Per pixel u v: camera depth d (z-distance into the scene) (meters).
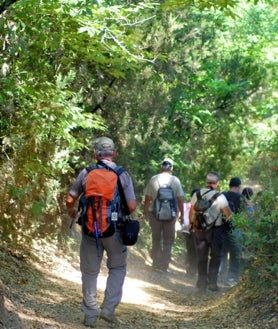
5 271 8.38
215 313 8.16
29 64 9.05
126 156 13.71
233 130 18.91
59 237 11.35
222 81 18.05
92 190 7.04
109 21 8.55
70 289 8.83
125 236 7.10
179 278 13.33
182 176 16.67
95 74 12.57
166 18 13.82
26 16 7.77
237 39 22.23
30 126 8.76
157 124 14.59
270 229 7.84
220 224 10.68
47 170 9.22
